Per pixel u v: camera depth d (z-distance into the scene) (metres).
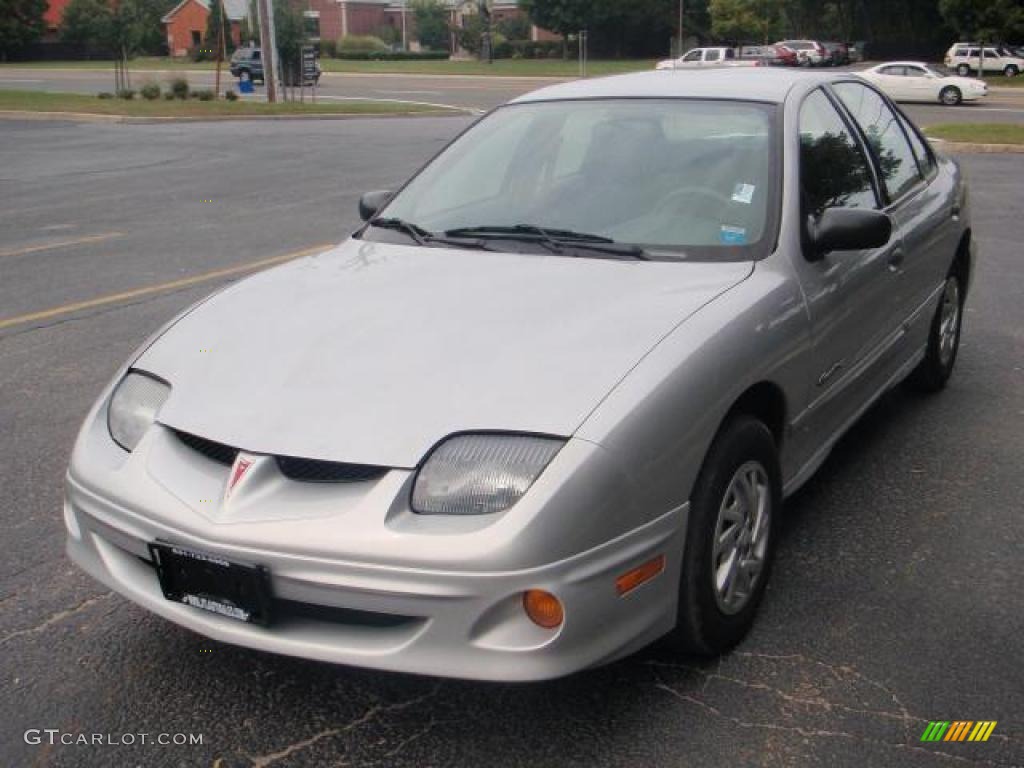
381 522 2.65
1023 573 3.84
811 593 3.71
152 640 3.49
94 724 3.06
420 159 17.77
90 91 39.66
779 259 3.59
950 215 5.29
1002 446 5.03
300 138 22.02
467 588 2.60
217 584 2.82
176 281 8.81
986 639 3.42
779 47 50.44
